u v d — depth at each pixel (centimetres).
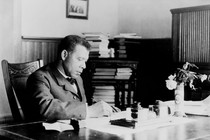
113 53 496
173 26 424
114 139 170
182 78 249
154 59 513
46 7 503
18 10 473
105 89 482
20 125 201
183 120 230
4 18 470
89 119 222
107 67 480
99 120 219
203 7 391
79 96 262
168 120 221
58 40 512
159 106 227
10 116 476
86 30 546
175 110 250
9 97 250
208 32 392
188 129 200
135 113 209
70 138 170
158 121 214
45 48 500
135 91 484
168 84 247
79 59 242
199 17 399
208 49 393
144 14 542
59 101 225
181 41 417
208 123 222
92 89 481
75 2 530
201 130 198
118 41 495
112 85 476
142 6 545
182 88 250
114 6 580
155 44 514
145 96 519
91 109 232
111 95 479
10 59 473
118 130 190
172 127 204
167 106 243
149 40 520
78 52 241
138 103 216
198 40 401
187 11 408
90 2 550
